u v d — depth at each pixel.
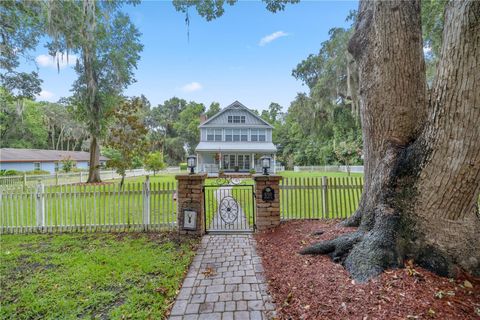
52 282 2.74
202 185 4.65
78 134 31.34
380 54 3.07
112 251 3.66
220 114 22.98
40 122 29.64
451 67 2.11
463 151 2.13
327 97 18.25
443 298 1.98
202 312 2.21
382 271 2.34
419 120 2.95
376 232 2.68
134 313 2.19
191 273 2.98
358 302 2.01
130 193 4.96
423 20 7.12
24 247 3.87
